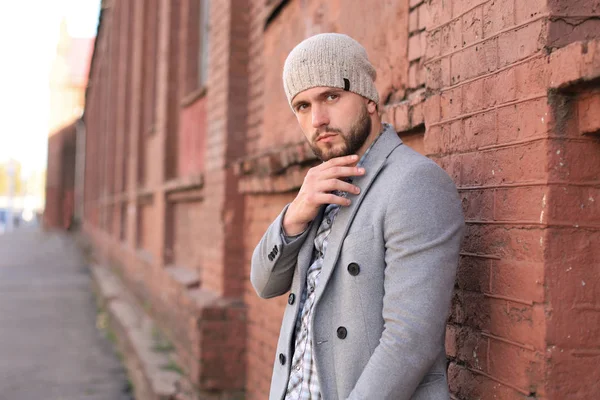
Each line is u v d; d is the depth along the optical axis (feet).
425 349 4.50
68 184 152.97
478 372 5.73
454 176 6.24
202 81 24.39
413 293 4.55
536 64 5.08
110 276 45.93
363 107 5.31
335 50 5.17
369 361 4.63
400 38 8.29
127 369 23.66
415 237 4.66
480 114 5.83
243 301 15.52
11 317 36.47
